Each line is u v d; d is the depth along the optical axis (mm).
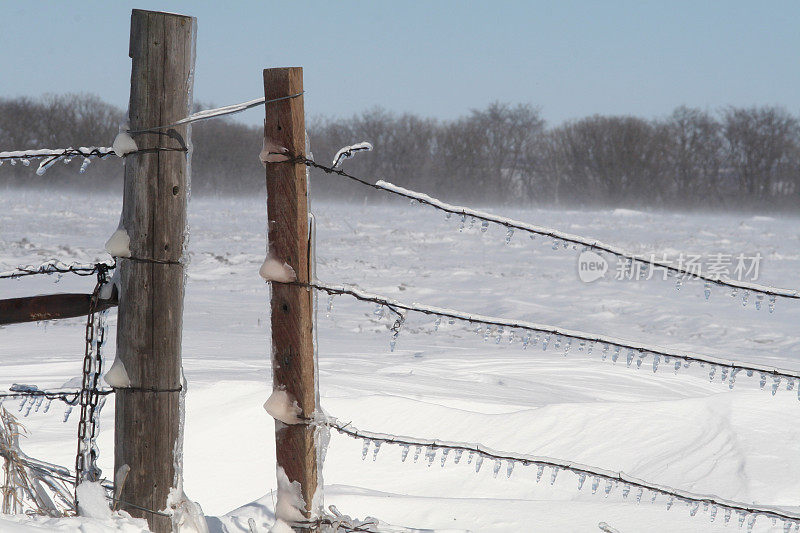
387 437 5070
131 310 5230
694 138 146625
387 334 22078
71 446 8805
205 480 8641
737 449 8578
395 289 30578
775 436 8852
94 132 126562
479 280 33719
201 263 36156
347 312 26047
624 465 8789
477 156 148250
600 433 9422
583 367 15047
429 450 5148
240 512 6488
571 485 8422
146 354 5242
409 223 65188
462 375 13570
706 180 146250
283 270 4902
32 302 5344
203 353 15438
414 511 6965
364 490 7605
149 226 5184
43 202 72812
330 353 16484
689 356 5023
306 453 4996
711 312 26969
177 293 5301
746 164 143750
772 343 22312
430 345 19391
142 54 5109
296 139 4855
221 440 9305
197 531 5418
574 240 5070
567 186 149625
